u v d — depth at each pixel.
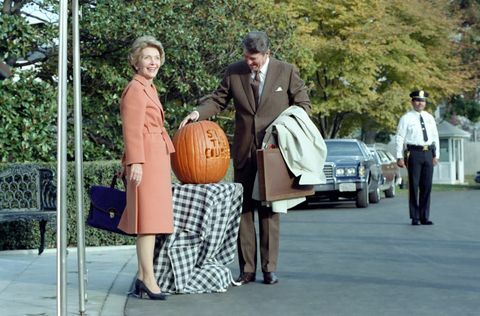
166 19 18.38
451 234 14.27
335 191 21.81
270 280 9.22
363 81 32.69
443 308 7.81
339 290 8.81
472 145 62.94
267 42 9.13
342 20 33.00
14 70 15.19
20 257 12.03
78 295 8.23
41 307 8.05
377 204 23.97
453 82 38.34
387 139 50.47
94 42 18.08
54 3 17.12
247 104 9.22
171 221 8.31
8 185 11.80
